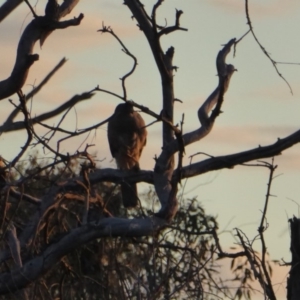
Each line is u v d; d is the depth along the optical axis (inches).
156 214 421.7
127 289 402.3
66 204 494.0
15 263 432.5
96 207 472.7
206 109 458.6
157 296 389.1
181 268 439.5
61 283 463.5
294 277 384.2
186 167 451.5
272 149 455.8
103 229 425.1
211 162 456.4
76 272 474.9
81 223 451.5
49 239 463.2
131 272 424.2
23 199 462.0
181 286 396.5
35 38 424.8
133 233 421.1
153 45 430.3
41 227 461.7
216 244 401.7
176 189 416.8
